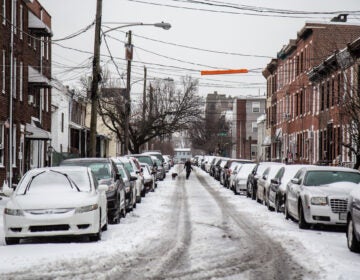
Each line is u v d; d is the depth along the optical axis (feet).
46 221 45.70
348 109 86.22
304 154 174.91
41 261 38.27
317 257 40.93
